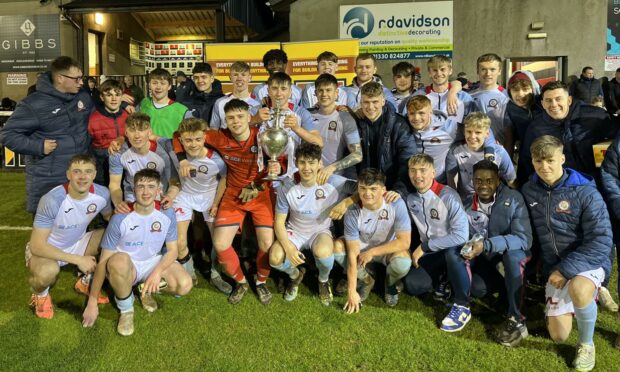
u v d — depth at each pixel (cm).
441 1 1103
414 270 338
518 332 281
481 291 323
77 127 375
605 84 984
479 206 317
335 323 306
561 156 277
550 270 299
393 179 367
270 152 324
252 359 267
